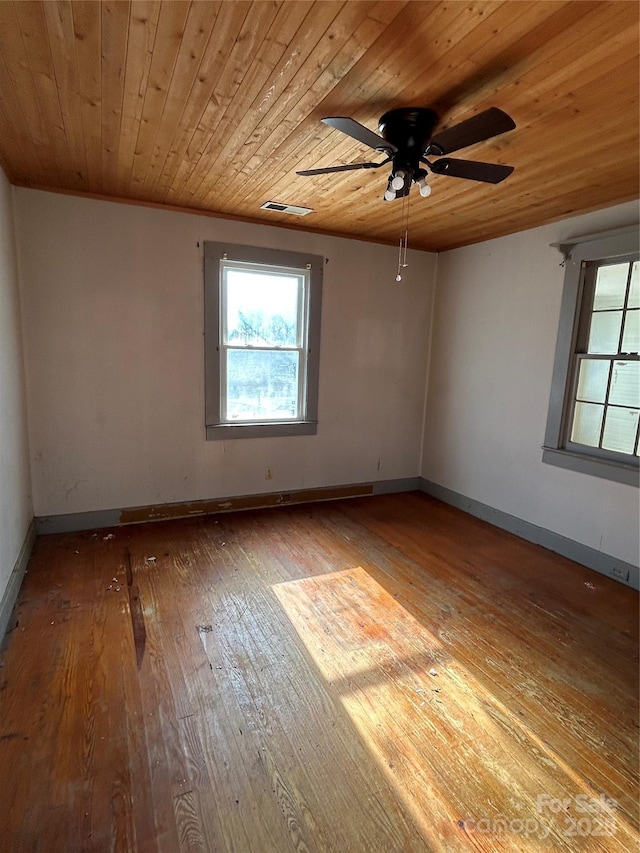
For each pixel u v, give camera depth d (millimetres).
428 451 4805
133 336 3479
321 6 1336
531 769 1604
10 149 2438
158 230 3434
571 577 3041
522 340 3672
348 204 3232
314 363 4191
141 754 1604
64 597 2598
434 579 2965
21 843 1304
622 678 2086
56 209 3135
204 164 2586
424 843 1348
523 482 3695
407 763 1611
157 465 3715
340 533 3672
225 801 1450
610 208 3023
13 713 1762
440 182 2678
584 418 3283
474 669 2113
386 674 2057
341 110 1927
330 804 1455
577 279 3215
